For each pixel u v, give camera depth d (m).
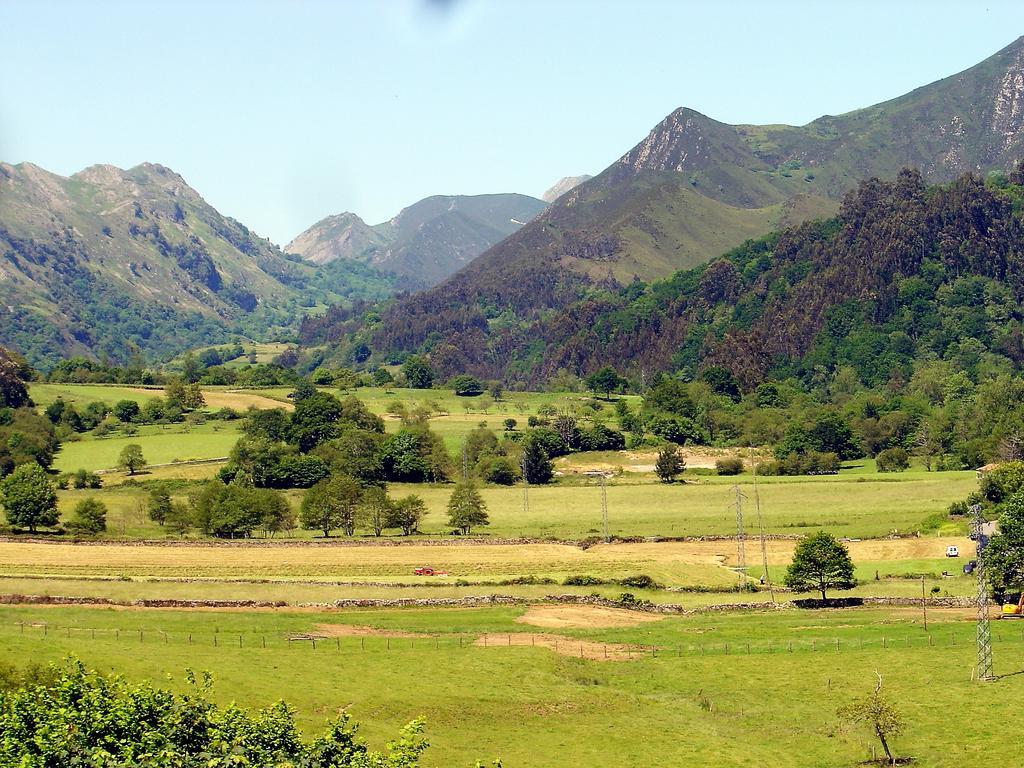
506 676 103.06
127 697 66.00
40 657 86.94
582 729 90.81
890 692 100.69
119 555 161.25
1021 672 104.94
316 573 151.12
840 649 115.38
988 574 132.00
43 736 59.47
